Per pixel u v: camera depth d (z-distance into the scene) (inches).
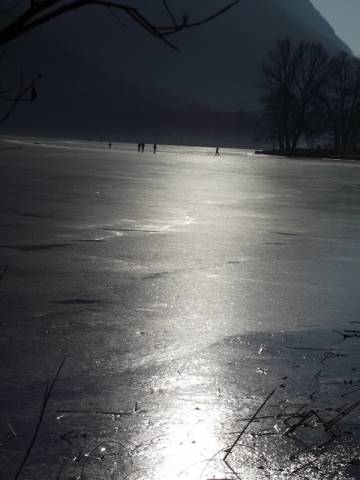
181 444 210.1
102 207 888.9
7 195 1004.6
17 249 557.0
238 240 648.4
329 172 2229.3
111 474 188.2
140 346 315.9
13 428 217.3
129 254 553.0
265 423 227.8
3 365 281.1
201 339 329.7
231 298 414.9
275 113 4389.8
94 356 298.4
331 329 351.3
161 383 267.4
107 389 258.2
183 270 496.1
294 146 4446.4
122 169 1866.4
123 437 213.5
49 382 263.0
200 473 191.3
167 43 61.4
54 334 328.5
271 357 303.7
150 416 231.9
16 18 55.5
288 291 437.1
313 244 636.7
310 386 265.7
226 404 245.4
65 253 546.9
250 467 194.9
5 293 406.6
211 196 1142.3
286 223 795.4
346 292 438.0
